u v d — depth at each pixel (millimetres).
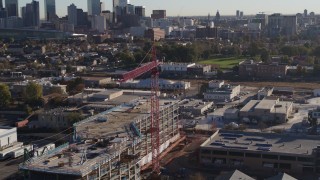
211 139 141375
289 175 116062
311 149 130500
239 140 140000
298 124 176875
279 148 131750
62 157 104875
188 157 138625
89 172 97312
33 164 99938
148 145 133750
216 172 126312
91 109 186375
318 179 119312
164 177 120875
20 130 169125
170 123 153625
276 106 192250
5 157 137875
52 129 168875
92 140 117000
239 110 188500
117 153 108938
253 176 123688
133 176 114938
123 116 140000
